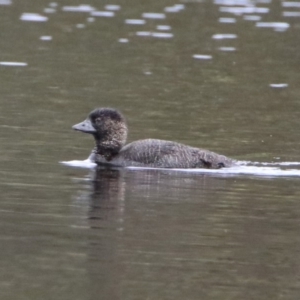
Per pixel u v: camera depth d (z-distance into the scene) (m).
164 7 52.62
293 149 24.06
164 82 34.50
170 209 17.92
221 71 37.19
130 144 22.31
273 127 27.14
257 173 21.19
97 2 53.06
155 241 15.86
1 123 26.17
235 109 29.94
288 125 27.50
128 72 36.22
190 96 32.00
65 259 14.79
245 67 38.19
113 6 52.38
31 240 15.73
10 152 22.66
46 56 38.88
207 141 24.89
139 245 15.61
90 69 36.50
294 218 17.53
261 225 17.03
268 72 37.28
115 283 13.85
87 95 31.36
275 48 42.59
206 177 20.72
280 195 19.20
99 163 21.97
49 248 15.33
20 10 49.59
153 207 18.02
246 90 33.56
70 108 29.02
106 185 19.72
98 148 22.23
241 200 18.73
